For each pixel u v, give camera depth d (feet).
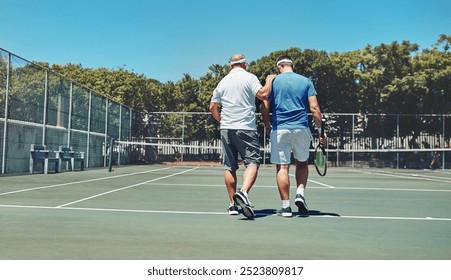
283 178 17.28
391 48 115.03
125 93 124.88
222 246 11.55
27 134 50.67
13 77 47.42
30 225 14.32
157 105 125.90
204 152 102.63
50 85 56.13
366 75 114.62
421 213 19.19
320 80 115.44
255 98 18.17
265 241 12.28
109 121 81.20
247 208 16.11
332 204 22.54
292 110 17.39
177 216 16.96
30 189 28.66
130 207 19.71
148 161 100.42
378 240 12.67
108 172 58.39
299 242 12.22
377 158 102.78
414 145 102.99
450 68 112.06
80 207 19.30
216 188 31.89
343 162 103.35
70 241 11.93
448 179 52.24
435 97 114.32
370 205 22.30
